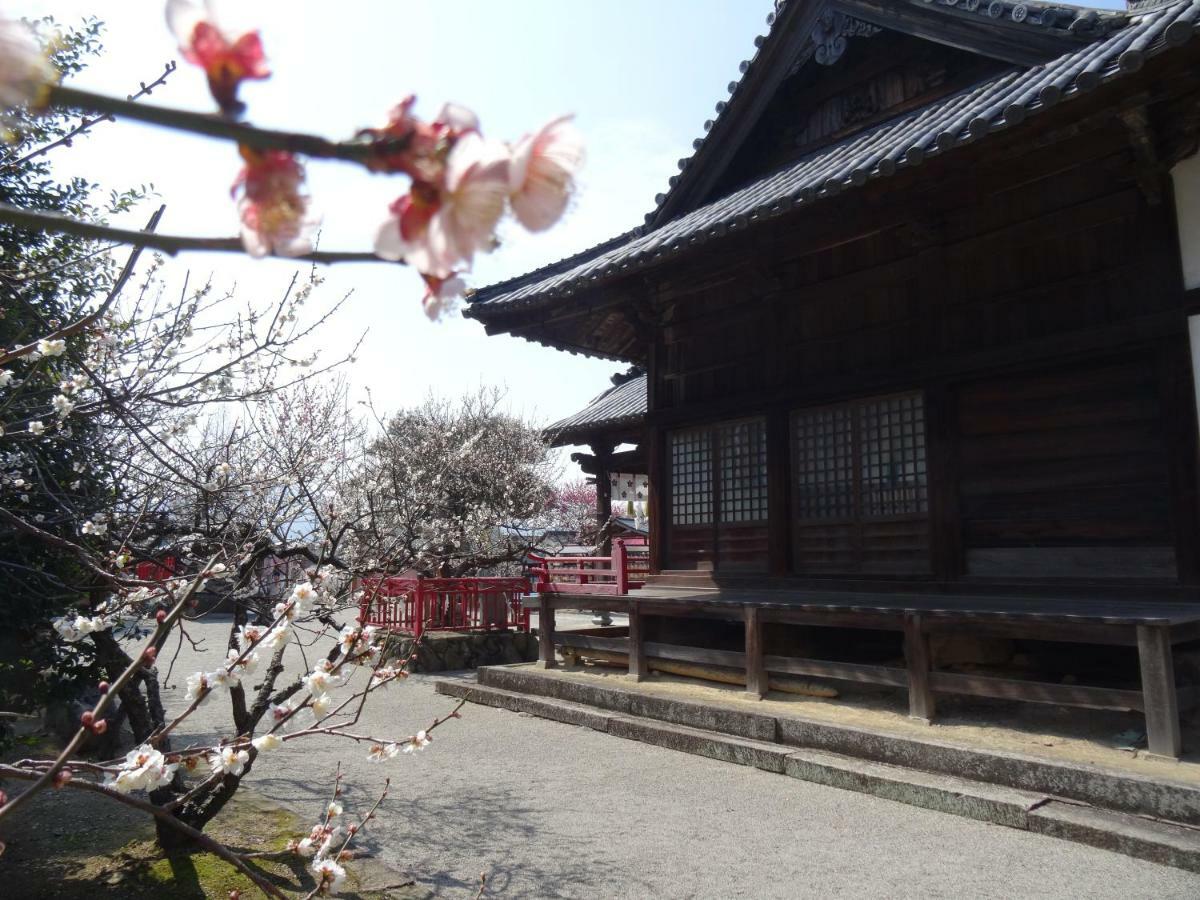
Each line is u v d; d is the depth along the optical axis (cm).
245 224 90
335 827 317
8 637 490
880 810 515
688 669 830
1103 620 515
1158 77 477
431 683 1048
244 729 420
